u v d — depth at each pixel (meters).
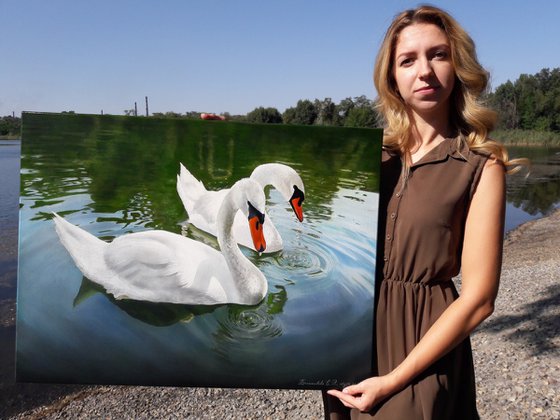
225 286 2.29
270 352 2.30
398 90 2.28
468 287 2.04
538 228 17.36
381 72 2.28
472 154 2.09
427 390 2.08
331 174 2.24
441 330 2.03
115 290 2.28
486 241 2.02
